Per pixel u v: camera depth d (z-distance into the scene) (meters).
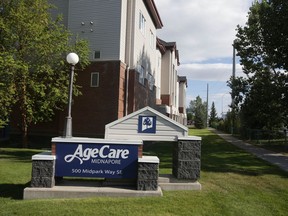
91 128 18.08
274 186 8.30
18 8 15.94
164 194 7.18
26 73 15.72
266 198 7.20
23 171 9.91
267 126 27.36
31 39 15.66
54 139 7.30
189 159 7.81
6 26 15.54
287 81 20.08
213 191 7.62
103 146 7.35
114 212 6.02
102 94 18.14
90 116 18.14
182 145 7.83
